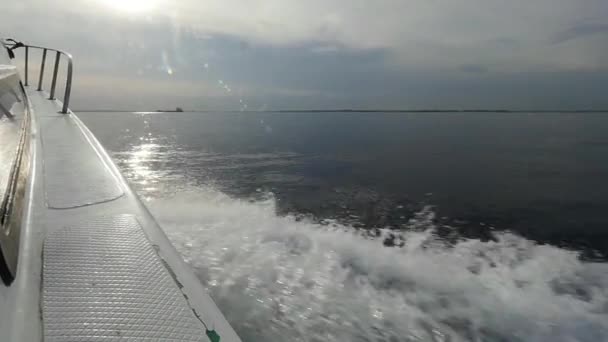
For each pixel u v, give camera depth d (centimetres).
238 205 833
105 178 242
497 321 362
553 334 343
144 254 151
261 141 3031
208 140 3098
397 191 1103
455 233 708
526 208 923
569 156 2083
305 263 475
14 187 173
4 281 119
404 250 552
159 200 852
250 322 346
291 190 1073
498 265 504
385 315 365
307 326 343
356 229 711
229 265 464
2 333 100
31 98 597
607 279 459
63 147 315
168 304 120
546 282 448
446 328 349
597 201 998
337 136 3800
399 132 4591
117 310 115
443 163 1758
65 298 119
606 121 8281
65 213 186
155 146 2491
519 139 3469
